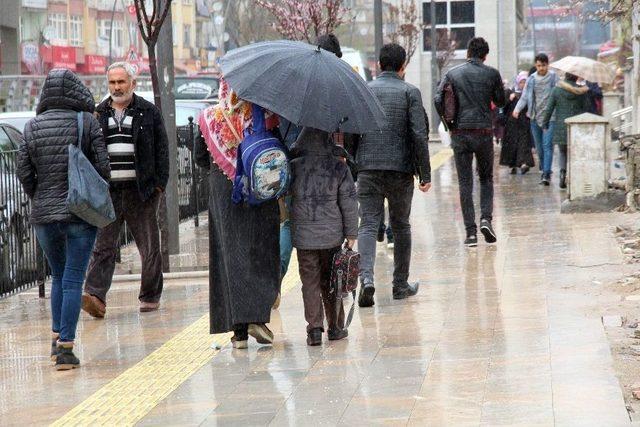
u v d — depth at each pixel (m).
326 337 20.36
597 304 21.38
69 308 19.17
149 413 15.99
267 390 16.78
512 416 14.50
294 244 19.59
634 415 14.34
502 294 23.12
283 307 23.62
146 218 24.16
